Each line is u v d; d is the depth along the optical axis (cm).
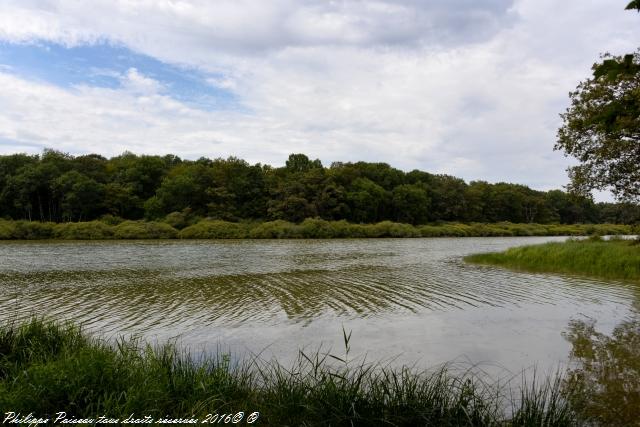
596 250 2302
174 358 737
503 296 1480
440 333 1016
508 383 709
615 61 355
